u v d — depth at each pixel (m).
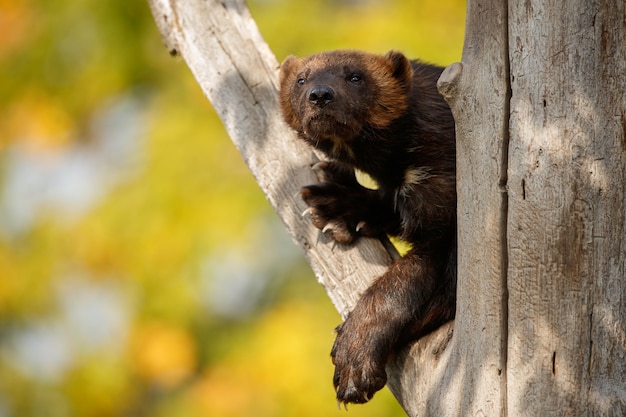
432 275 8.58
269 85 10.20
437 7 19.86
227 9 10.58
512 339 7.04
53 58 21.30
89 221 19.64
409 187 9.10
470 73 7.14
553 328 6.86
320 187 9.19
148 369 19.72
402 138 9.35
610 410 6.75
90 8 21.08
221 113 10.20
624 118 6.74
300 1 20.11
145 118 21.08
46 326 20.66
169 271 19.20
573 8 6.71
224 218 19.00
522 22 6.86
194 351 19.78
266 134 9.94
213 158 19.58
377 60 9.81
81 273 19.81
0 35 21.39
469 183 7.27
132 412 21.09
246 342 19.23
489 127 7.07
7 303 20.38
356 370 8.23
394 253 9.24
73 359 20.22
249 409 18.39
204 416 18.62
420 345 8.27
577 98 6.75
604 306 6.79
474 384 7.25
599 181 6.75
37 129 21.27
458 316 7.51
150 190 19.42
